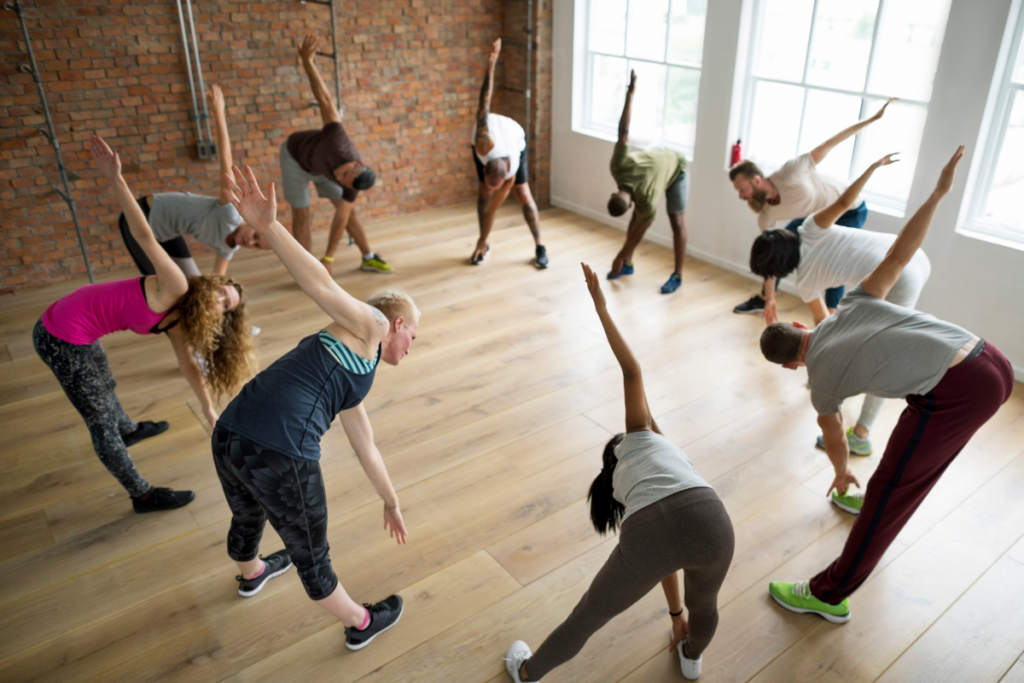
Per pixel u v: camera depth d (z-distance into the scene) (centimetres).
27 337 431
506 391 373
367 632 232
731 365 397
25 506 293
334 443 331
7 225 479
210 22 501
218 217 372
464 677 224
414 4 576
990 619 242
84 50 466
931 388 207
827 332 232
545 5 587
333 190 481
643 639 236
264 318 450
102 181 500
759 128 484
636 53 554
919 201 397
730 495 299
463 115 638
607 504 201
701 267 527
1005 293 375
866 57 413
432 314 456
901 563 265
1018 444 329
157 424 339
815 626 240
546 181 657
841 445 245
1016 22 344
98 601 250
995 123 366
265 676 224
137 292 257
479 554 270
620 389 375
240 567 244
